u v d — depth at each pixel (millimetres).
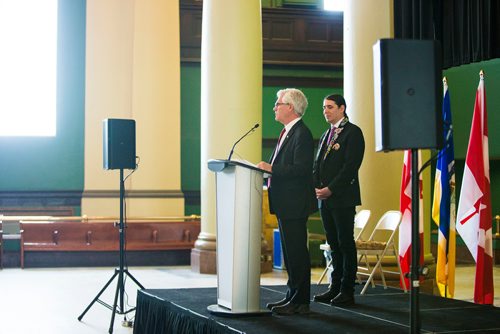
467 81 13727
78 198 13938
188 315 5234
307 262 5191
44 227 12406
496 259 13633
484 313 5445
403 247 7605
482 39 8141
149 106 13484
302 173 4953
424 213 8453
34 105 14312
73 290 9227
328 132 5992
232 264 4988
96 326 6676
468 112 13727
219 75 10594
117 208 13438
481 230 6914
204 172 10977
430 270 8289
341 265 5977
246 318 4969
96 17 13672
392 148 4043
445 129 7559
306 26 14984
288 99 5145
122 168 6801
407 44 4078
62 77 14039
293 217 5055
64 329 6523
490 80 13398
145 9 13633
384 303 5910
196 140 14539
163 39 13648
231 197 4980
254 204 4980
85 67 13898
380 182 8359
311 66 14984
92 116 13578
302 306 5215
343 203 5664
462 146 13797
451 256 7531
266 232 12766
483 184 6961
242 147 10547
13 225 12320
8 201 13805
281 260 12078
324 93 15047
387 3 8555
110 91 13625
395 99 4051
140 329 6258
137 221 13203
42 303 8094
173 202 13430
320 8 15203
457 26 8430
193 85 14617
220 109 10562
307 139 5062
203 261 11086
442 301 6109
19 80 14328
